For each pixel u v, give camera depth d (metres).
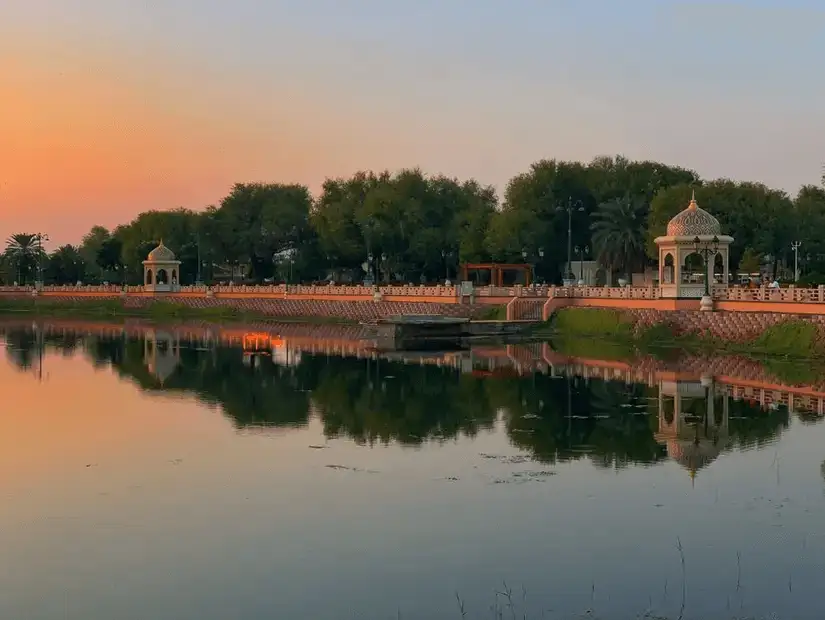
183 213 167.75
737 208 100.25
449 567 21.22
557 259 120.81
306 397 46.38
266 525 24.27
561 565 21.27
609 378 53.34
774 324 65.69
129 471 29.89
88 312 138.62
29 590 20.11
